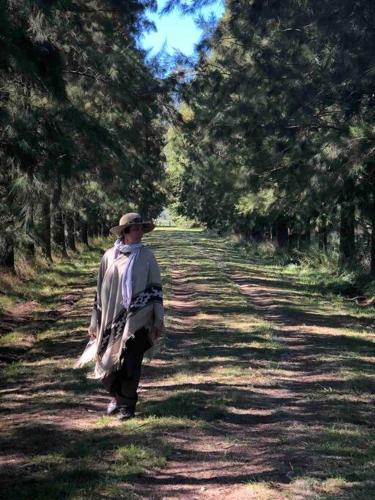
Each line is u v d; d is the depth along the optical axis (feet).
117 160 45.96
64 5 32.89
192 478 15.12
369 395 23.11
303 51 48.29
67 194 46.68
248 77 55.77
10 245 37.58
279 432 18.60
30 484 14.66
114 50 49.21
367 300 57.62
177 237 189.06
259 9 46.73
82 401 22.22
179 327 38.29
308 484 14.46
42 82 27.81
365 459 16.11
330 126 46.70
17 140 27.27
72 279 72.38
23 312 49.78
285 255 98.07
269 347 32.01
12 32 25.18
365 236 70.64
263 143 58.08
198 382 24.67
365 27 38.32
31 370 28.14
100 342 18.75
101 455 16.48
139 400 21.91
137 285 18.56
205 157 80.74
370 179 49.67
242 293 57.82
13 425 19.57
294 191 54.80
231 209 109.91
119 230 18.99
